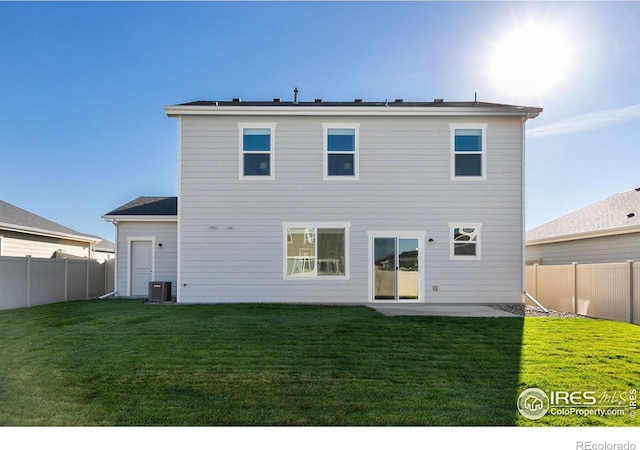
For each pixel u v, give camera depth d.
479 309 11.77
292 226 12.91
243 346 6.96
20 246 17.23
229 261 12.84
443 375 5.61
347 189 13.00
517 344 7.28
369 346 7.01
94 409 4.48
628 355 6.63
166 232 15.31
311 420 4.26
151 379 5.36
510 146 13.13
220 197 12.92
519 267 12.95
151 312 10.62
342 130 13.13
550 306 13.79
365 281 12.86
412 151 13.06
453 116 13.05
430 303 12.84
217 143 12.98
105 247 26.70
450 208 13.02
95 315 10.18
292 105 13.98
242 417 4.30
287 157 13.02
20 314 10.85
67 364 5.97
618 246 14.57
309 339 7.46
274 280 12.85
